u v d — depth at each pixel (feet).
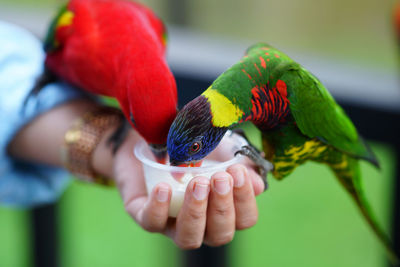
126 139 7.39
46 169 8.83
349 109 7.66
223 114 5.87
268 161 6.77
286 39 13.32
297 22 13.30
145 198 6.45
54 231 11.08
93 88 8.03
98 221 15.42
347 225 14.02
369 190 14.14
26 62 8.76
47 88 8.39
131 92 6.25
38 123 8.07
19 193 8.64
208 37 12.59
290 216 14.43
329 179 15.96
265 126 6.87
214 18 13.34
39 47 9.55
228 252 9.66
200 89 8.71
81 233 14.75
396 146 7.41
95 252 13.92
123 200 6.70
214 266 9.61
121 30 7.31
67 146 7.63
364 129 7.63
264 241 13.61
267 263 12.82
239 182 5.42
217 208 5.43
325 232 13.58
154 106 6.08
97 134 7.57
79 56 7.66
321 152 7.42
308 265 12.54
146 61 6.50
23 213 11.27
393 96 7.41
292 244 13.60
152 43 7.04
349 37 12.85
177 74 8.86
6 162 8.20
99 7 8.17
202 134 5.69
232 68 6.19
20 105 7.91
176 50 10.32
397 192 7.80
